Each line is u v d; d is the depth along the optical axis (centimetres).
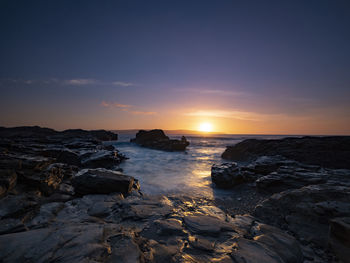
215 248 349
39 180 718
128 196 787
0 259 263
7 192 610
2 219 420
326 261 380
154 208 570
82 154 1730
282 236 418
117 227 393
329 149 1500
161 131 5231
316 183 810
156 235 394
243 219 527
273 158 1412
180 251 334
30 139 2866
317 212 497
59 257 272
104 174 860
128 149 3641
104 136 6944
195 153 3039
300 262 356
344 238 378
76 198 725
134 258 284
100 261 271
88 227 376
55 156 1516
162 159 2300
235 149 2367
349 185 681
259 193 962
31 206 502
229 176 1101
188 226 436
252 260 311
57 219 488
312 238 462
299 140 1841
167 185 1109
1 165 728
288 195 620
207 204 809
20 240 313
